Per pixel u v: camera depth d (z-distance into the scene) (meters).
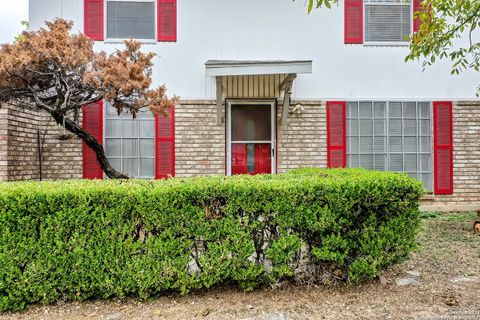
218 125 7.14
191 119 7.16
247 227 3.24
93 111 6.95
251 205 3.22
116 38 7.08
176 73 7.17
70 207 3.07
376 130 7.42
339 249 3.39
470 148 7.47
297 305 3.07
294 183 3.36
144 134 7.11
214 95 7.20
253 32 7.29
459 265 4.04
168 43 7.17
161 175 7.09
